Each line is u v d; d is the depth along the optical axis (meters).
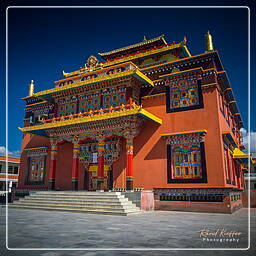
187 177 21.84
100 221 13.73
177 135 22.98
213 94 22.50
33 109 34.78
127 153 23.08
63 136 27.47
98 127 24.91
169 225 12.34
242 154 26.88
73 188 25.56
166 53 27.88
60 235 9.54
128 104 24.14
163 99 24.88
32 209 21.44
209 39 23.92
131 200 20.45
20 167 33.44
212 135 21.66
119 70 26.61
